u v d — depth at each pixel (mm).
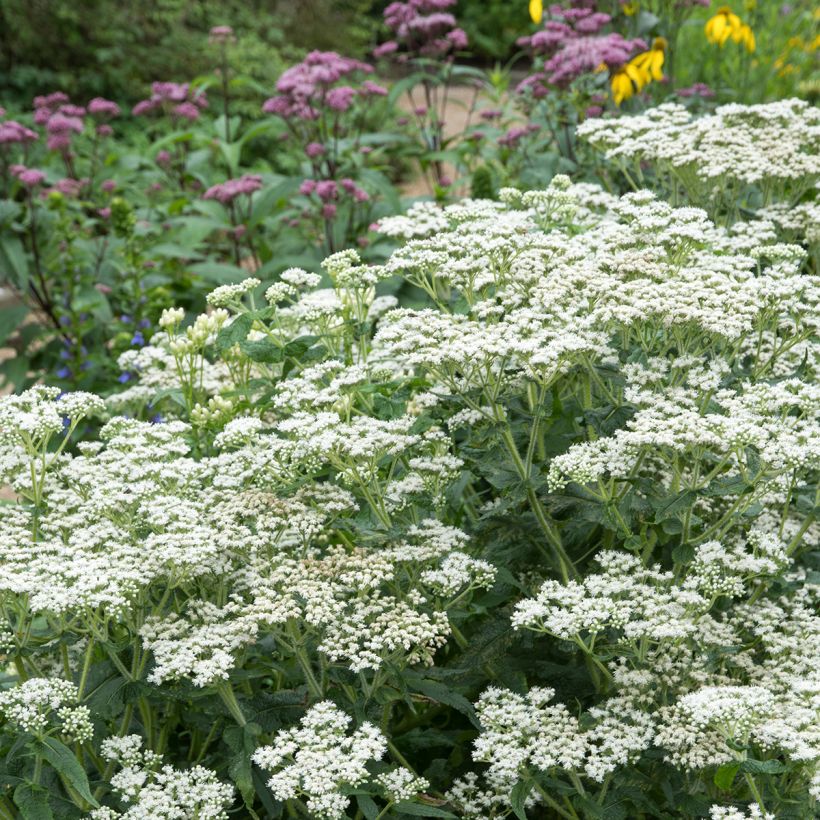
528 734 1414
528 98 2707
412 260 1590
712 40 2922
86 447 1551
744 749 1312
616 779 1420
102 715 1421
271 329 1619
